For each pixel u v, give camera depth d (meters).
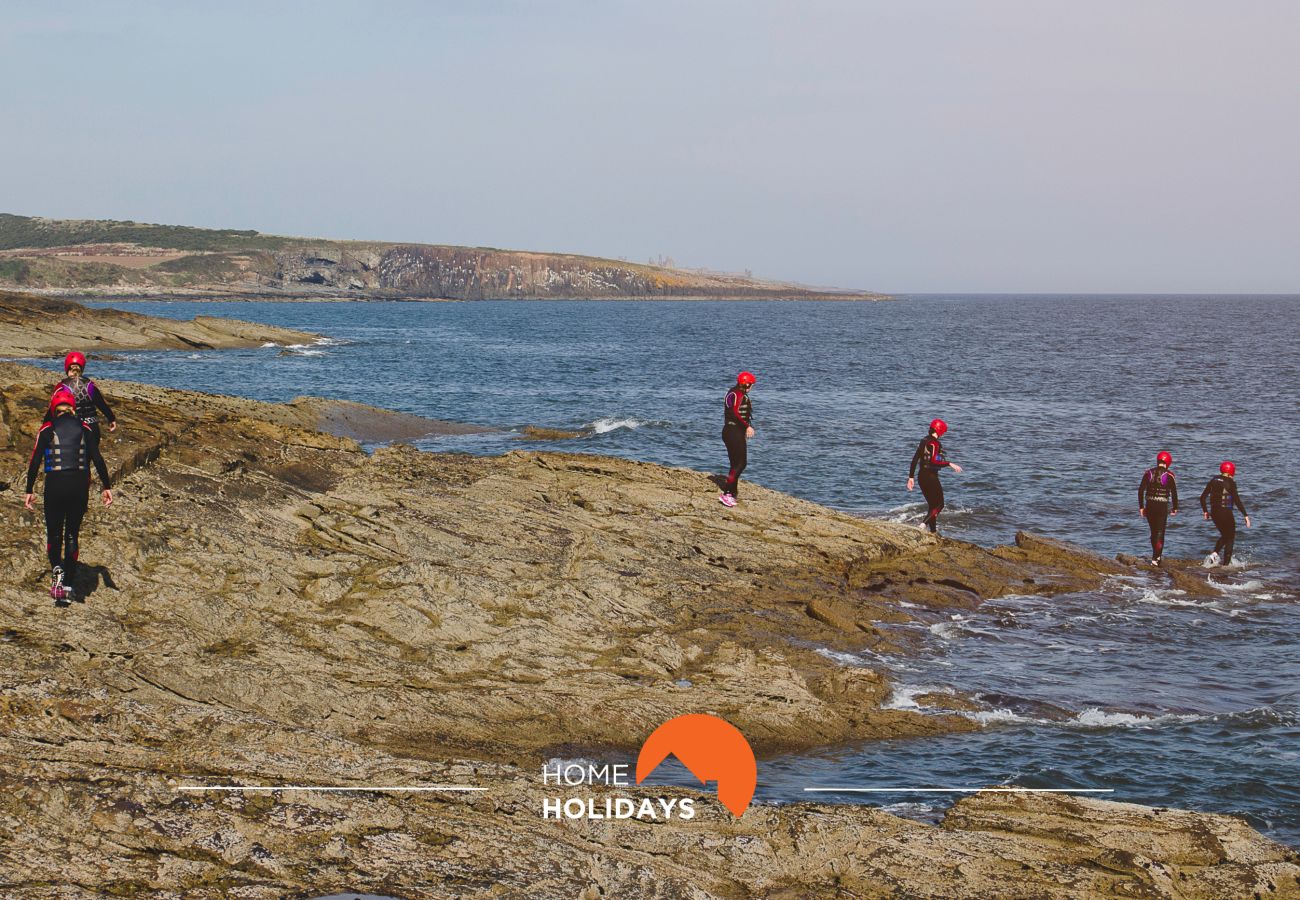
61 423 11.60
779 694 12.41
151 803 7.62
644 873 7.45
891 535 19.48
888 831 8.52
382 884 7.07
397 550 14.95
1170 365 75.94
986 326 151.12
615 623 14.05
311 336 87.56
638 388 56.41
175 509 14.62
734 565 17.09
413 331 120.88
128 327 72.88
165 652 11.02
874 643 15.16
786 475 30.70
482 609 13.55
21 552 12.55
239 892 6.82
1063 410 47.97
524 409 45.81
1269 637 16.52
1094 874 8.04
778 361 78.88
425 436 34.81
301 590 13.39
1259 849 8.50
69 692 9.17
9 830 7.19
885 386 59.47
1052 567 19.86
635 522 18.09
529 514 17.52
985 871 8.05
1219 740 12.23
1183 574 19.70
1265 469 32.44
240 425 19.48
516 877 7.27
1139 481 30.39
